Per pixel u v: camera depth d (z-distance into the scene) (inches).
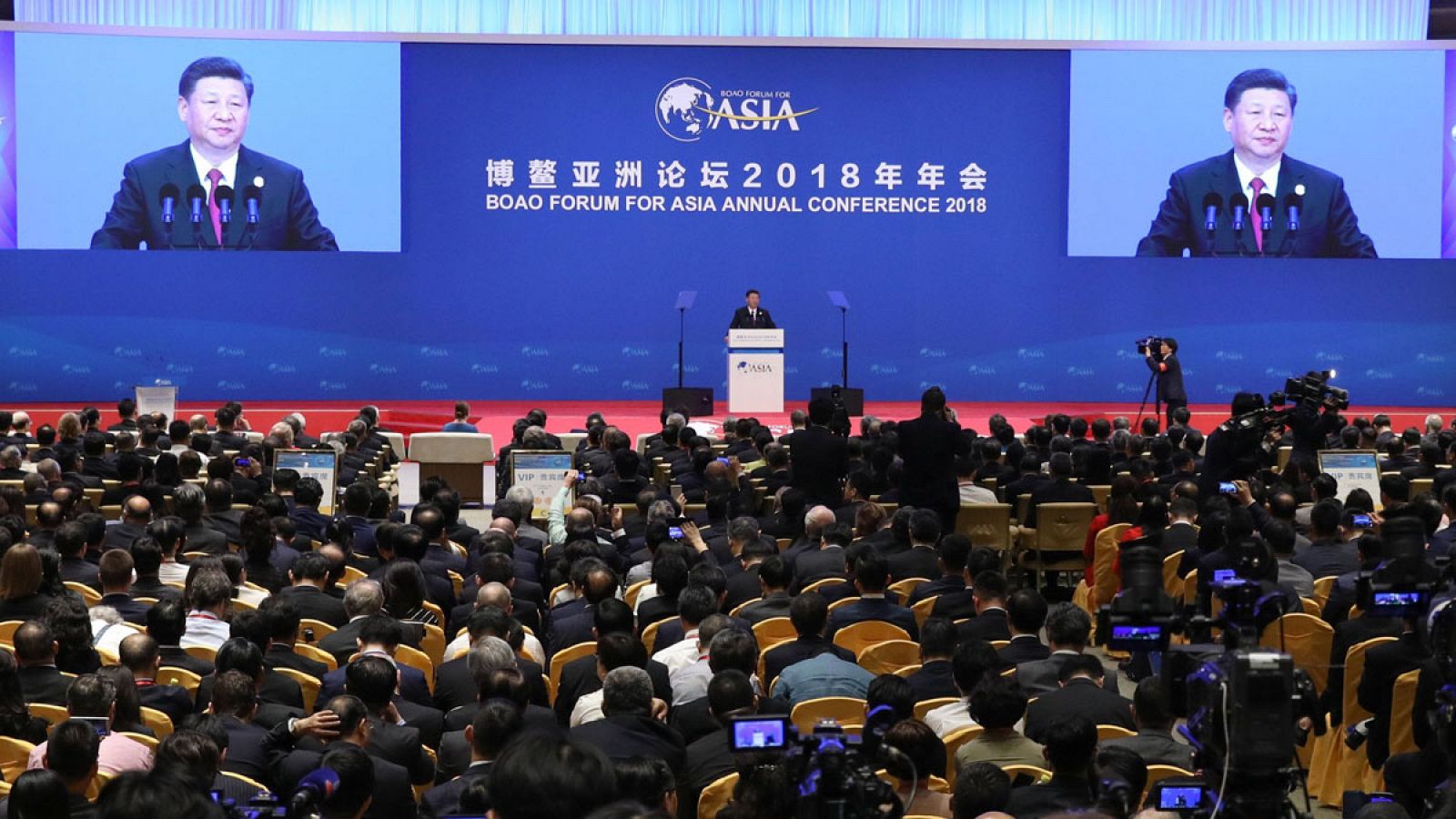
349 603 300.2
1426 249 888.3
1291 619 314.5
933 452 466.0
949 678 273.1
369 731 224.4
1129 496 432.5
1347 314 896.3
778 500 442.9
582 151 892.0
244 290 875.4
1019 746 226.4
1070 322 901.2
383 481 582.2
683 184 896.9
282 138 869.8
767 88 895.1
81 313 865.5
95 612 298.7
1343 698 299.1
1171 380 756.0
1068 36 900.6
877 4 901.2
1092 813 151.6
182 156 864.3
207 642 300.5
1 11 876.0
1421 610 199.0
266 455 541.3
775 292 901.8
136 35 855.1
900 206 900.0
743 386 758.5
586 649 295.1
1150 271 896.3
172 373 874.8
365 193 876.6
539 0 890.7
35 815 160.9
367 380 887.7
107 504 474.6
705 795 221.3
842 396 770.8
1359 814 189.0
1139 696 231.3
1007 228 900.0
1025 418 860.0
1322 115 884.6
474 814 186.1
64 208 859.4
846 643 314.7
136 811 116.9
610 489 479.2
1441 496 445.7
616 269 898.1
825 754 145.6
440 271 889.5
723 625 274.7
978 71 893.2
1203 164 887.7
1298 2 897.5
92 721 214.4
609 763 107.0
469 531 436.1
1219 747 157.6
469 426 674.8
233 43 861.8
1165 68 884.6
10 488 408.2
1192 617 177.3
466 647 298.7
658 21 894.4
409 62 880.3
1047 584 539.8
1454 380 903.1
